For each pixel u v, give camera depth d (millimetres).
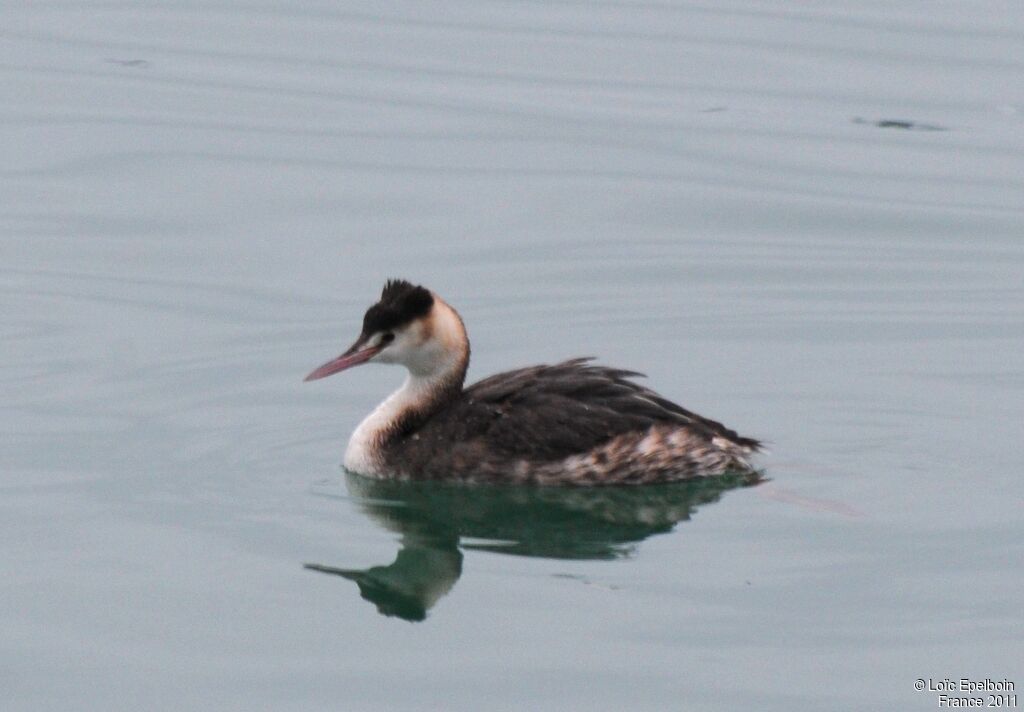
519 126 23984
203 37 28062
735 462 14328
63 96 24953
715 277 19391
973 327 17906
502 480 14180
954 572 12391
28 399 16047
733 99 25172
